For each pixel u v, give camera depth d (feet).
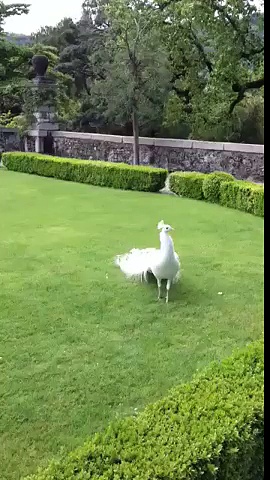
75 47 71.56
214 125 50.72
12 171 52.34
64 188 41.96
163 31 48.65
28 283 19.17
